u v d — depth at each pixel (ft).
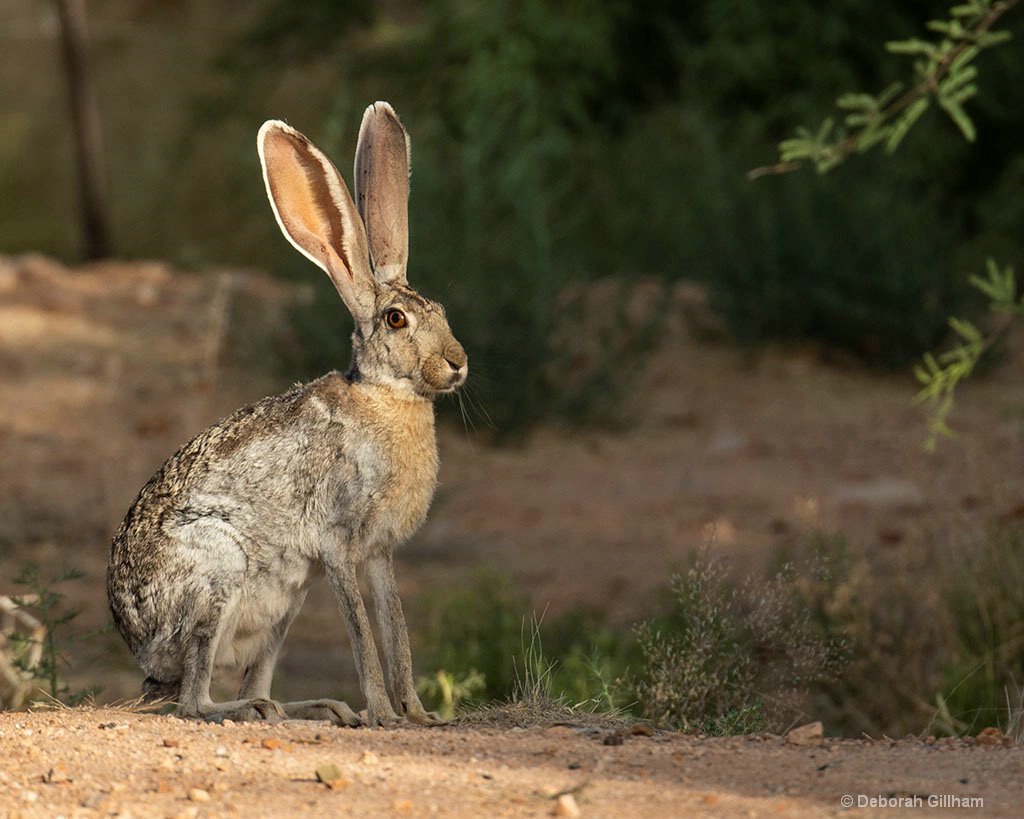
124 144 105.29
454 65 79.82
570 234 65.67
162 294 65.67
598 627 34.68
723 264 62.23
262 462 22.08
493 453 53.36
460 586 39.14
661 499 47.44
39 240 96.78
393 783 17.66
